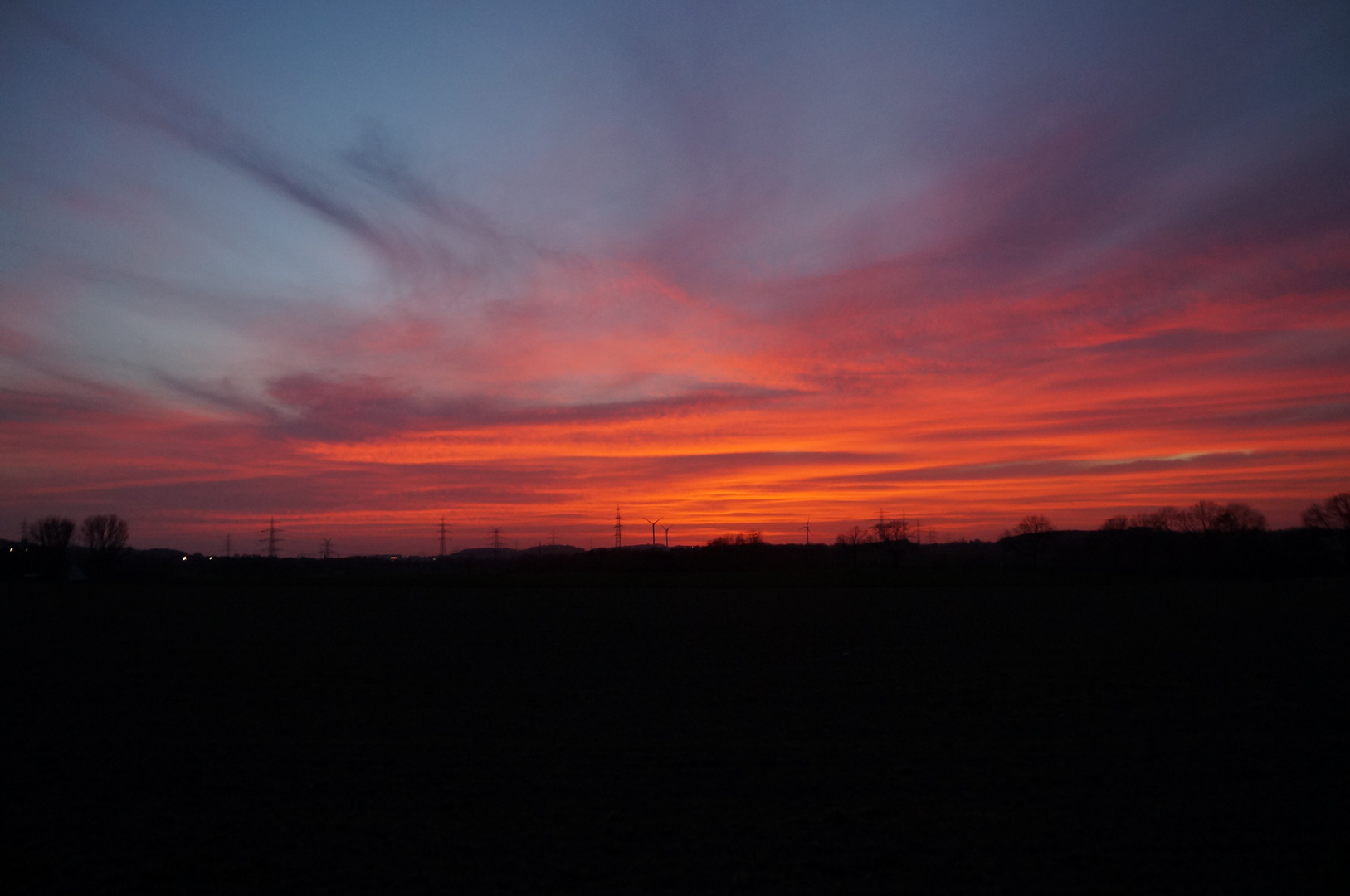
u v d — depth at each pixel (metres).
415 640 35.84
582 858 11.20
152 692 23.38
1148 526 128.75
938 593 68.94
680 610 52.94
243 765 15.81
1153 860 10.98
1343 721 18.95
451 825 12.49
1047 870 10.69
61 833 12.22
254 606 56.44
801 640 35.62
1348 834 11.84
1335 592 66.75
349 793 14.05
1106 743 17.12
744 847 11.54
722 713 20.25
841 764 15.66
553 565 129.50
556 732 18.42
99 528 116.19
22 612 50.03
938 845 11.53
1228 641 33.56
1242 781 14.43
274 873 10.75
